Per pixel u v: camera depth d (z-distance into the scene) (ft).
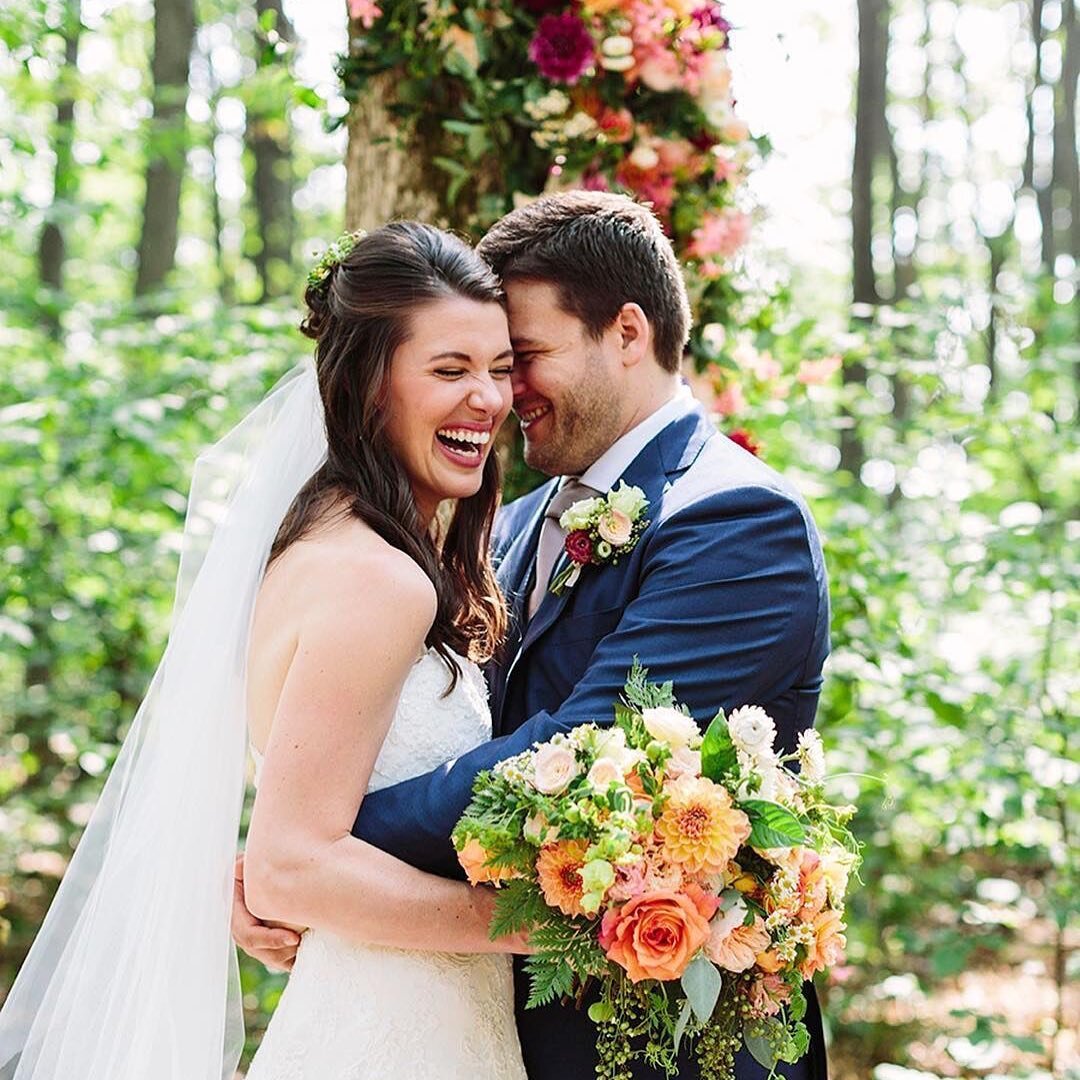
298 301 22.40
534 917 6.06
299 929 7.00
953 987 17.44
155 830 7.02
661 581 7.02
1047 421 15.24
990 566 13.56
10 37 16.94
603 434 7.68
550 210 7.71
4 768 21.26
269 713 6.75
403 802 6.54
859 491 16.60
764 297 12.07
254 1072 6.76
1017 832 13.78
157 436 15.17
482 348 7.04
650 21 9.86
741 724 6.16
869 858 15.15
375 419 7.02
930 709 13.30
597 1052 6.92
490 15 9.83
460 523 7.75
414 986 6.57
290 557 6.82
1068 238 42.11
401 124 10.30
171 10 28.32
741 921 6.06
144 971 6.86
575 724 6.64
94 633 17.76
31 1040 7.47
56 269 29.96
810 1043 7.46
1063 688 14.08
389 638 6.41
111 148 25.16
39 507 16.85
